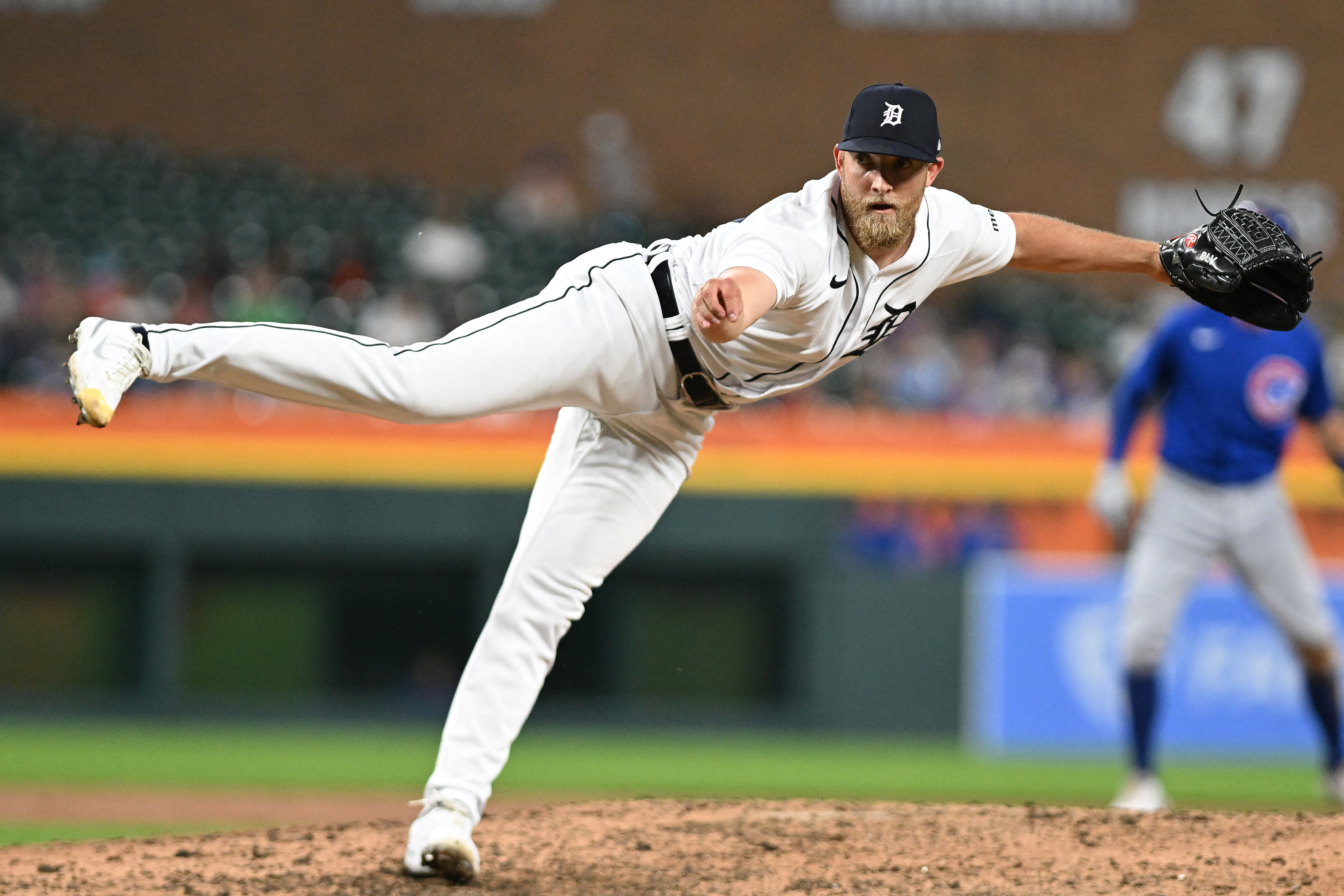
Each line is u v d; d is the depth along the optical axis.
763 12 63.97
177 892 14.03
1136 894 13.91
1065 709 38.75
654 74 63.88
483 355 12.53
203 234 53.84
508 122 63.59
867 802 18.17
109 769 32.97
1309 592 24.67
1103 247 14.01
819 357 13.19
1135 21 64.12
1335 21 64.00
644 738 39.59
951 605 39.22
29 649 38.78
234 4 62.81
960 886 14.21
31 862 15.38
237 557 38.91
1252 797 31.31
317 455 38.75
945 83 64.31
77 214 54.12
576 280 13.05
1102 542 39.53
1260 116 64.12
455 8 63.59
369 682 39.56
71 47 62.28
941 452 39.41
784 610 40.00
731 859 15.29
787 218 12.41
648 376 13.18
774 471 39.31
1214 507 24.45
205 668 39.09
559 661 40.09
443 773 14.22
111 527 38.41
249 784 31.53
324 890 14.02
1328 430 25.31
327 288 51.03
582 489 14.05
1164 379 25.31
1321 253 13.83
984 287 58.75
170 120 62.56
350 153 63.22
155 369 12.02
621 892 14.05
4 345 45.22
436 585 39.44
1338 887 14.02
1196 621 38.16
